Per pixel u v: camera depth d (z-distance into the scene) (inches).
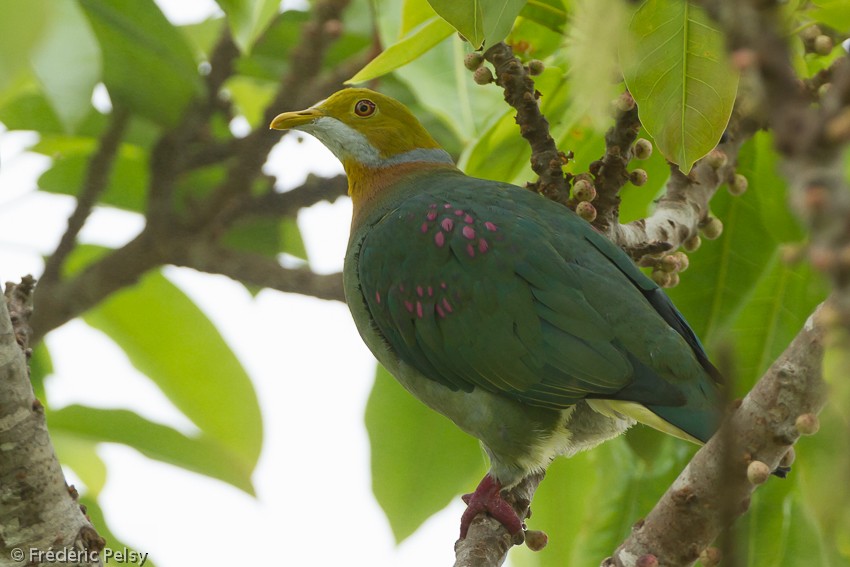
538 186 342.3
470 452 404.8
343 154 382.0
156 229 462.9
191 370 482.3
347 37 498.6
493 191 329.4
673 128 257.1
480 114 378.0
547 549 403.5
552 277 304.3
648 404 290.2
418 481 404.5
